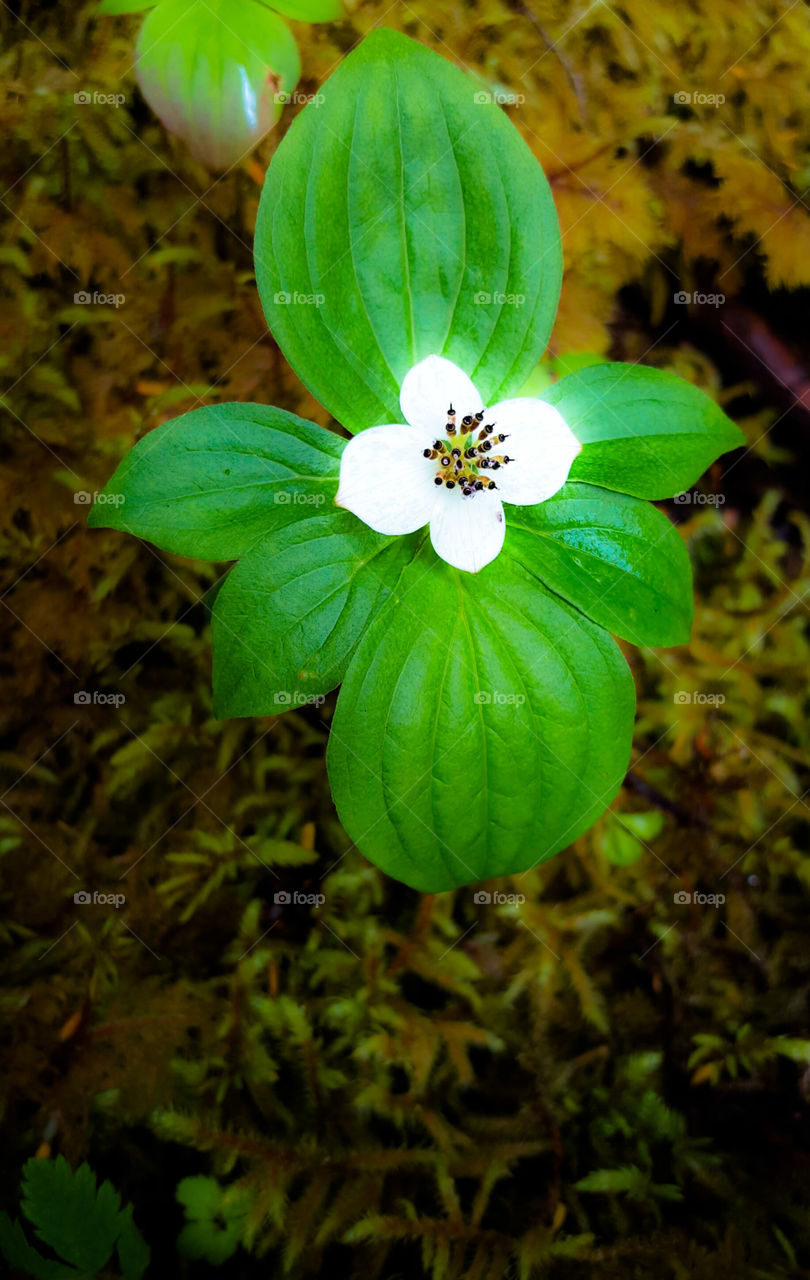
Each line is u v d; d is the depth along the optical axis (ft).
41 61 0.57
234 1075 0.57
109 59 0.57
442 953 0.60
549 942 0.61
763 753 0.64
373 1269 0.56
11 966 0.59
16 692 0.60
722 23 0.59
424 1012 0.60
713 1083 0.61
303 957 0.60
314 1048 0.58
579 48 0.59
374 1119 0.58
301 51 0.58
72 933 0.60
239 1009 0.58
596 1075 0.60
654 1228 0.57
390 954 0.61
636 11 0.59
